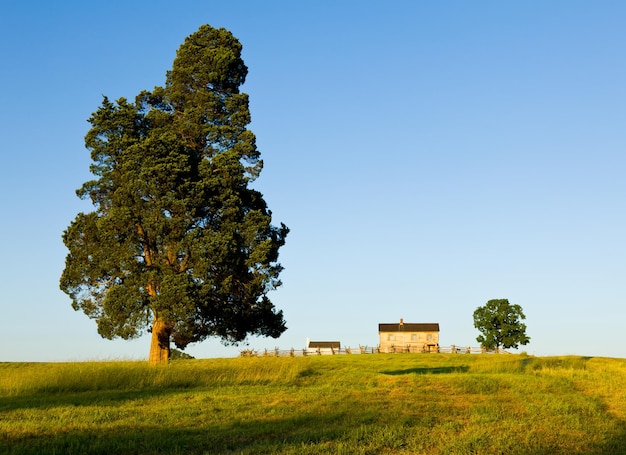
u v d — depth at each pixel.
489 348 82.56
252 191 39.38
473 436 14.77
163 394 22.59
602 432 15.86
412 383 25.61
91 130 37.59
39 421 16.98
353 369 39.53
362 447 13.61
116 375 25.05
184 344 37.59
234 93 42.22
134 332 34.81
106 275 36.19
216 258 34.94
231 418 17.66
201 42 42.53
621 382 26.73
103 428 16.12
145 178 35.38
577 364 35.03
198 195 35.94
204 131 39.94
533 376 28.62
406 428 15.87
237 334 38.00
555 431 15.88
